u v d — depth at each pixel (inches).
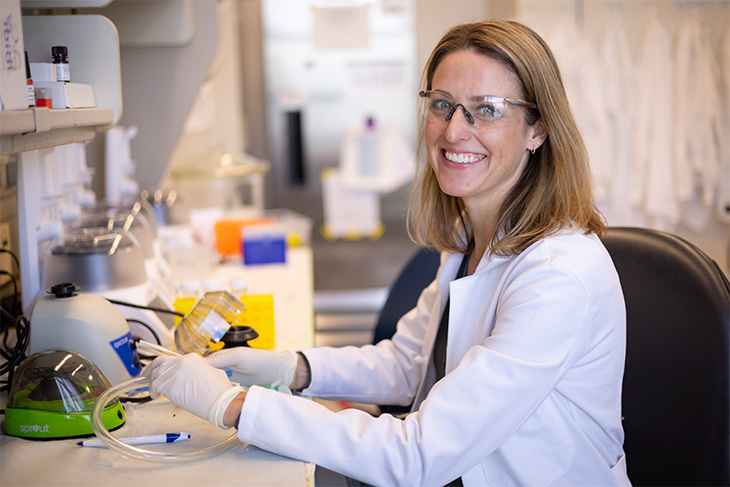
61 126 44.6
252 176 133.7
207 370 45.1
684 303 51.0
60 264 60.8
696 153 145.3
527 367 42.1
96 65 57.6
